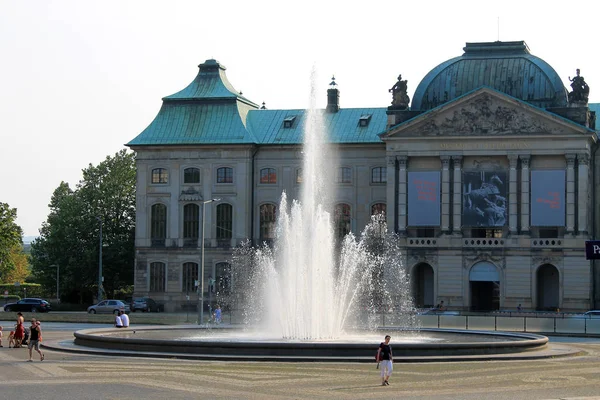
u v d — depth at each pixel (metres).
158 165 154.12
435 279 137.50
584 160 134.50
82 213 170.00
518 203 136.38
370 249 142.00
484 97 137.25
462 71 143.00
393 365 60.44
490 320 100.31
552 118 134.88
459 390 48.75
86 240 170.00
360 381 51.97
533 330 97.94
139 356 65.00
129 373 54.81
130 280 172.62
